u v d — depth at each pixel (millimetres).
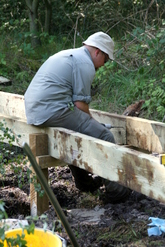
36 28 13398
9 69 11844
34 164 3605
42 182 3715
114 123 6828
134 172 4613
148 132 6336
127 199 6105
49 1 13664
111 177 4961
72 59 6016
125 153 4707
